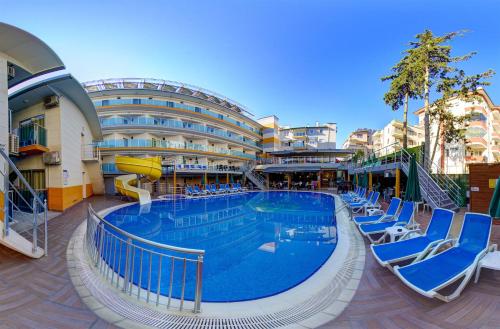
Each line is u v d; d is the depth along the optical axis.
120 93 27.33
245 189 28.25
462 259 4.00
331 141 46.31
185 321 2.98
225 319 3.05
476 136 24.67
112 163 23.80
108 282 4.09
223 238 8.38
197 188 24.16
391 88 17.45
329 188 31.58
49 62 9.06
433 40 15.46
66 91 13.43
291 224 10.57
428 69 15.73
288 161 33.81
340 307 3.23
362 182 18.72
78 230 7.79
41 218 9.69
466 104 25.25
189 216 12.49
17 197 12.41
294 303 3.56
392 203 8.39
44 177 13.12
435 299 3.33
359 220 8.09
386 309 3.13
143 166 17.19
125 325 2.80
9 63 8.23
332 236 8.47
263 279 5.00
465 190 12.21
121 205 14.65
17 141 10.77
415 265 3.81
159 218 11.96
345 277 4.26
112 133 26.11
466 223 4.53
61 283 3.85
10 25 7.05
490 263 3.66
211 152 31.12
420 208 11.16
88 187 18.91
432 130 25.53
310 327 2.81
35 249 4.99
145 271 5.48
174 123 28.50
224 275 5.23
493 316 2.89
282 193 25.30
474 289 3.52
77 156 15.66
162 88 31.73
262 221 11.20
